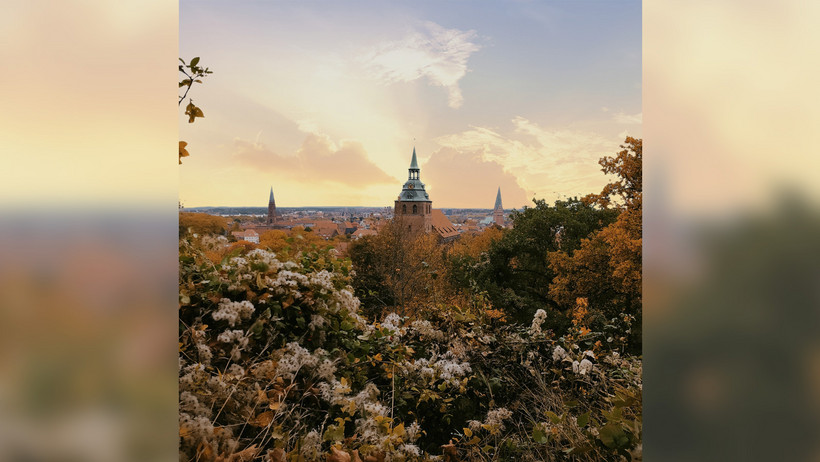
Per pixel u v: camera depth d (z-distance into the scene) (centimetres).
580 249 1859
